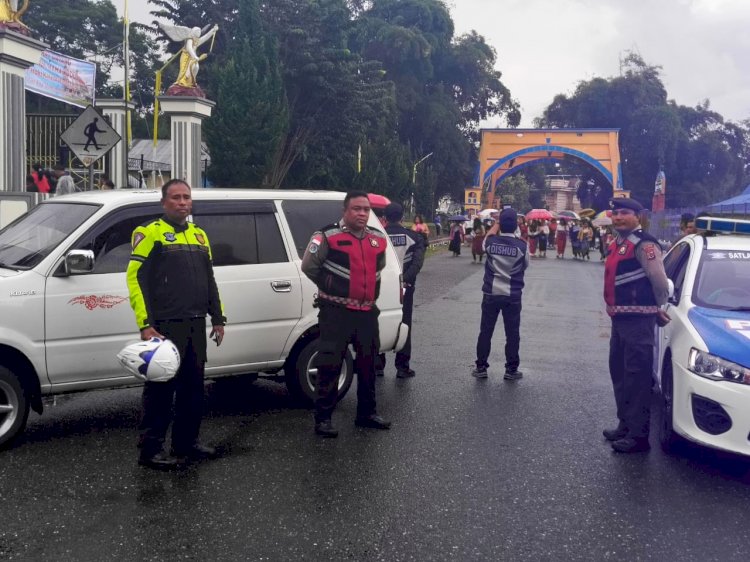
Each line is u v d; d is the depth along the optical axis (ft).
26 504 15.03
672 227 112.16
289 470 17.30
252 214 21.85
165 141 105.60
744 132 243.81
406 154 157.38
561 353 33.24
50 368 18.57
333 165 113.39
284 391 25.17
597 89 233.96
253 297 21.35
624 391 19.57
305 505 15.24
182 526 14.11
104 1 162.30
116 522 14.24
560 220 115.44
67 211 20.29
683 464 18.57
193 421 17.74
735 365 17.34
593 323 43.09
